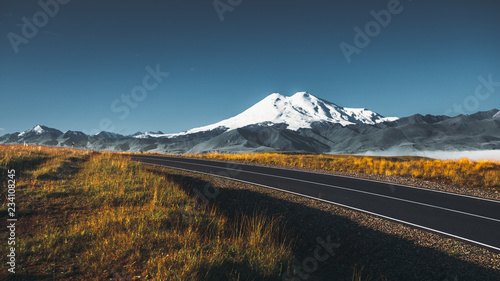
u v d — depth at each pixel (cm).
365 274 509
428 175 1423
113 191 951
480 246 576
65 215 725
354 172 1658
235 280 450
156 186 1036
